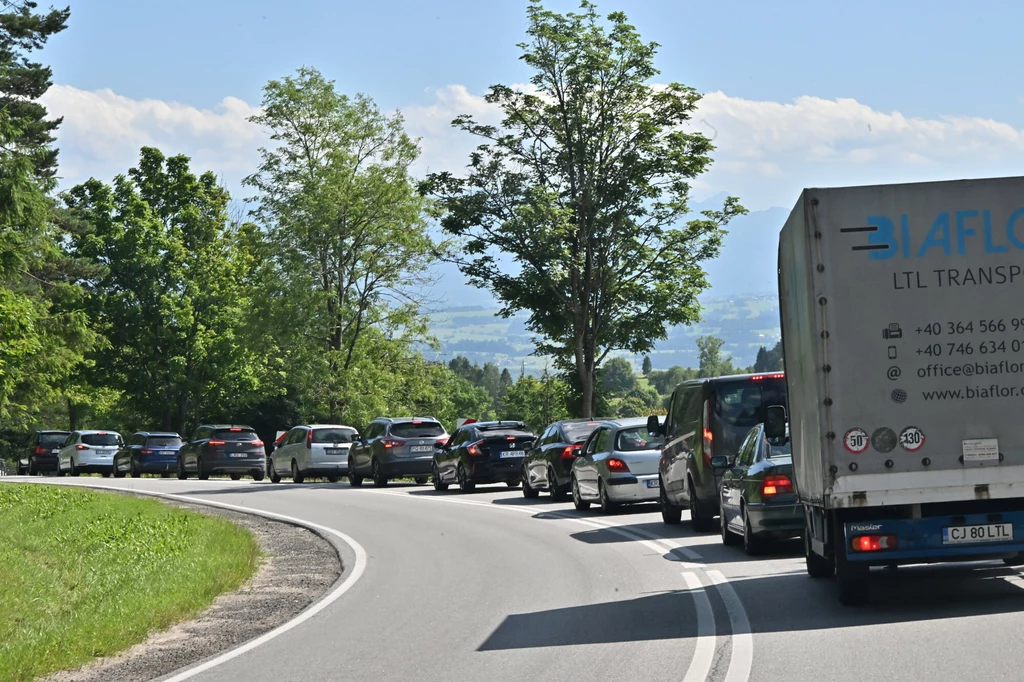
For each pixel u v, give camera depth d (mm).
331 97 128750
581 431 60875
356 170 131000
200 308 160500
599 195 101938
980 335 23250
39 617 29422
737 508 35750
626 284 105000
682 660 20062
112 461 120188
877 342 23328
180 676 20844
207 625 26859
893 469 23172
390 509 59000
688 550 36688
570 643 22328
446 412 146750
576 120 101000
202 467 98250
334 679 20094
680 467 43188
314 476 91438
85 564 38969
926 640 20562
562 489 59719
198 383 159000
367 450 81438
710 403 40906
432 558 37938
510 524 48469
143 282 157375
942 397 23234
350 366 132000
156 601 29562
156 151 162625
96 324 142375
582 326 103625
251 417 164250
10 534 48031
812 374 23766
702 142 102062
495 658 21250
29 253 74625
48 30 117875
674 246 104688
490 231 102562
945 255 23344
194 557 38906
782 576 29844
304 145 129875
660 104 102938
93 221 157250
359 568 36250
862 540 23688
